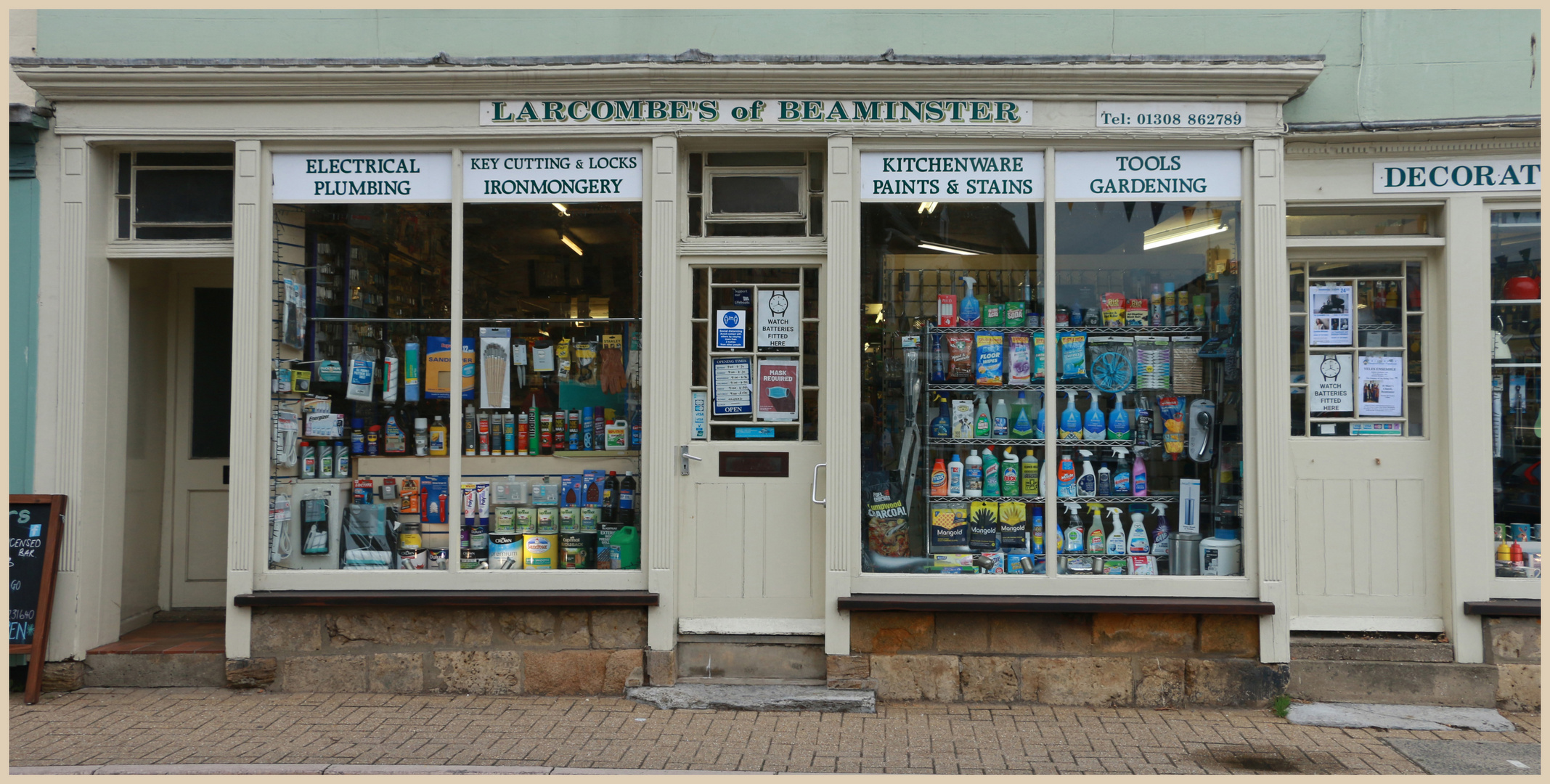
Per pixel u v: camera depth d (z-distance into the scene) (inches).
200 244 220.5
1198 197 214.5
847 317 213.5
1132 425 217.8
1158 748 182.9
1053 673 209.8
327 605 211.3
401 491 222.1
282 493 220.2
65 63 208.5
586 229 219.1
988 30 218.8
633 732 189.5
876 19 219.3
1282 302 209.8
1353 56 217.5
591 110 215.5
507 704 206.1
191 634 231.1
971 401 219.5
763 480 219.9
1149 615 209.8
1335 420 223.1
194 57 220.4
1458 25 216.7
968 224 217.9
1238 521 212.2
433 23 220.7
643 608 213.3
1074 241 217.6
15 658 214.2
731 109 214.7
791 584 218.8
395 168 219.6
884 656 211.0
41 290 214.4
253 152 215.6
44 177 215.3
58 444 213.2
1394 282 223.3
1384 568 219.8
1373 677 211.6
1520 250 218.1
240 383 213.6
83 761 172.1
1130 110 213.2
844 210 214.4
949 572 216.5
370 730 189.8
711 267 221.9
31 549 210.1
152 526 243.0
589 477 221.0
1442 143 215.3
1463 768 173.5
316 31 221.5
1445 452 217.2
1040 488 218.2
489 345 221.6
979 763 174.4
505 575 215.0
